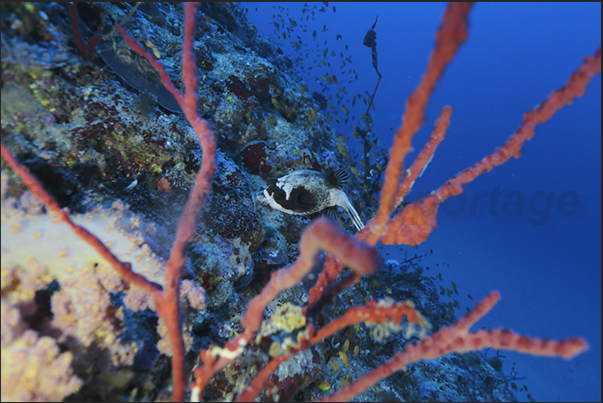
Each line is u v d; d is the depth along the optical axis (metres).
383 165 6.56
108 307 1.83
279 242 4.00
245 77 4.97
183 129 3.10
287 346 1.63
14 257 1.63
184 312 1.99
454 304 6.41
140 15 3.93
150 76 3.19
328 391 3.17
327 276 1.74
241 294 3.14
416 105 0.99
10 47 2.03
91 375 1.72
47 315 1.74
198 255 2.64
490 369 5.82
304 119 5.94
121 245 1.94
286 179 3.63
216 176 3.29
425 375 4.55
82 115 2.47
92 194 2.38
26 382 1.43
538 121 1.44
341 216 5.43
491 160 1.57
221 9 7.69
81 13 2.82
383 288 5.93
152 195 2.74
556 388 9.35
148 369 2.00
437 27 0.86
